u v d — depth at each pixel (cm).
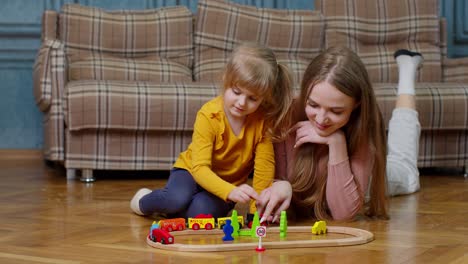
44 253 136
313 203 182
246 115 170
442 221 181
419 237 156
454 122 310
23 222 177
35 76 314
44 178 301
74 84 288
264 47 164
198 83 302
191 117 293
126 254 135
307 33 365
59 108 292
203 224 158
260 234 138
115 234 158
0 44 390
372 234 152
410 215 192
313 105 167
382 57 364
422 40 369
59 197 232
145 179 300
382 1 373
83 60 331
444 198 232
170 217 185
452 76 365
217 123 167
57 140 292
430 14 370
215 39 356
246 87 156
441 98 308
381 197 182
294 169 179
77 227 169
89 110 284
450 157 317
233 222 153
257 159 172
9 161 383
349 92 162
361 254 136
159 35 354
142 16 355
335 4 370
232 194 161
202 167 165
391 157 247
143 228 168
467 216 190
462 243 149
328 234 158
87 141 290
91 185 274
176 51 355
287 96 169
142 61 342
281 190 165
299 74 352
